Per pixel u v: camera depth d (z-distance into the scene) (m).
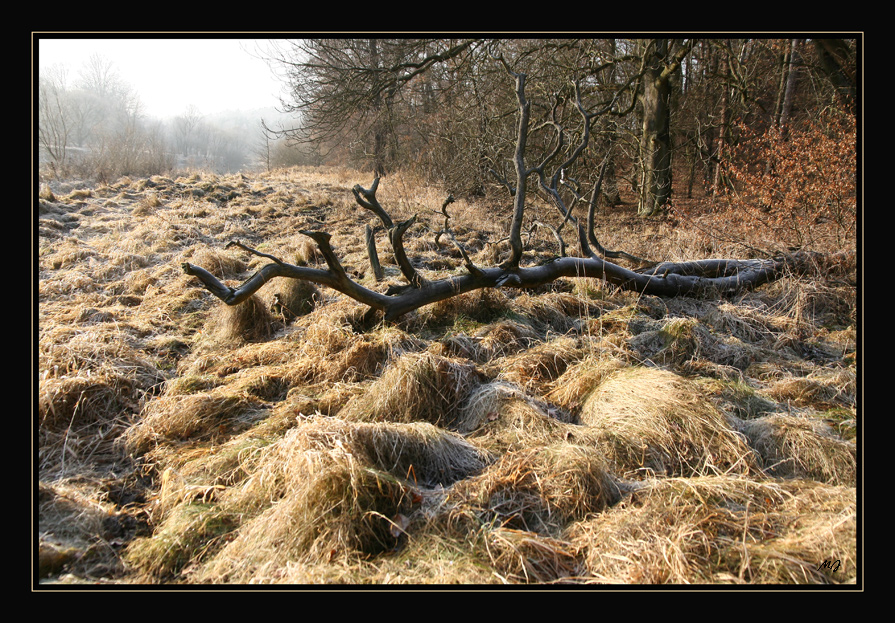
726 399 3.62
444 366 3.69
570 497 2.58
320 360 4.19
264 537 2.38
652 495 2.61
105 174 13.70
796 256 6.43
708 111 15.96
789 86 14.55
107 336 4.56
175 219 8.70
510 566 2.24
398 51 12.39
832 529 2.30
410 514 2.54
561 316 5.37
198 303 5.72
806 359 4.59
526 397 3.54
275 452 2.81
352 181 14.16
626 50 16.44
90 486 2.85
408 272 4.87
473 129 12.61
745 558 2.19
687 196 16.34
